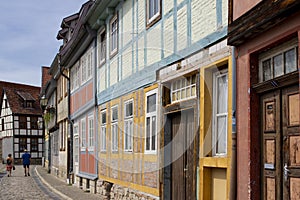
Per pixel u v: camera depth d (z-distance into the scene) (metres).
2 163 54.88
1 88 57.22
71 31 23.27
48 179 24.34
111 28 13.45
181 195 8.94
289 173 5.47
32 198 15.46
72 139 19.67
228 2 6.74
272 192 5.81
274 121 5.83
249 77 6.18
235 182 6.46
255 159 6.11
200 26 7.74
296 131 5.37
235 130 6.51
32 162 53.38
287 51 5.57
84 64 16.92
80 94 17.61
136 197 10.86
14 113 52.84
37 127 54.44
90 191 15.86
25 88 57.94
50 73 27.97
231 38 6.40
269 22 5.43
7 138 54.16
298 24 5.05
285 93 5.61
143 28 10.63
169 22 9.10
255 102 6.17
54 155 29.28
